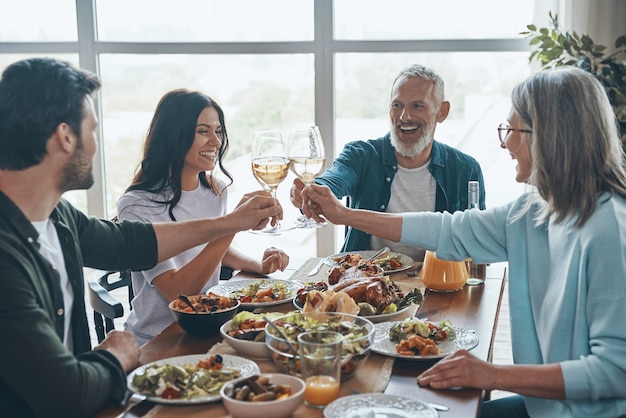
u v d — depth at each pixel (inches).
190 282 85.6
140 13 170.9
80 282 66.2
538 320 68.8
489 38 159.8
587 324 62.9
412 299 78.0
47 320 55.5
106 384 56.4
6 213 58.0
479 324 74.4
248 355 64.5
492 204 166.4
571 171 64.1
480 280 88.4
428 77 111.0
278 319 64.9
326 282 87.1
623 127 130.0
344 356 58.1
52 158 59.5
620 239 61.3
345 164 114.2
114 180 177.9
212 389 56.9
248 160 173.3
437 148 114.9
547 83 66.3
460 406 56.0
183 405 55.8
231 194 175.2
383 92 165.6
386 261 94.6
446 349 66.0
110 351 62.1
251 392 54.0
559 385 59.7
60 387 53.5
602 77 132.4
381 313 74.1
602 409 62.6
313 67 165.9
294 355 58.9
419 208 114.4
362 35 164.1
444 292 85.0
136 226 75.5
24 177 59.6
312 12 164.2
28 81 57.9
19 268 55.4
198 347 68.3
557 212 65.5
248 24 167.3
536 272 69.4
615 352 59.7
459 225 79.1
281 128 170.4
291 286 84.6
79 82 60.1
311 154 82.3
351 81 166.1
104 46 171.6
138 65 172.6
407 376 61.8
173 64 171.6
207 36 169.3
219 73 170.4
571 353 64.4
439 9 160.7
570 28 146.3
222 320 70.5
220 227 78.0
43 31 174.2
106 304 85.4
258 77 169.0
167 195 93.1
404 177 114.8
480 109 163.5
